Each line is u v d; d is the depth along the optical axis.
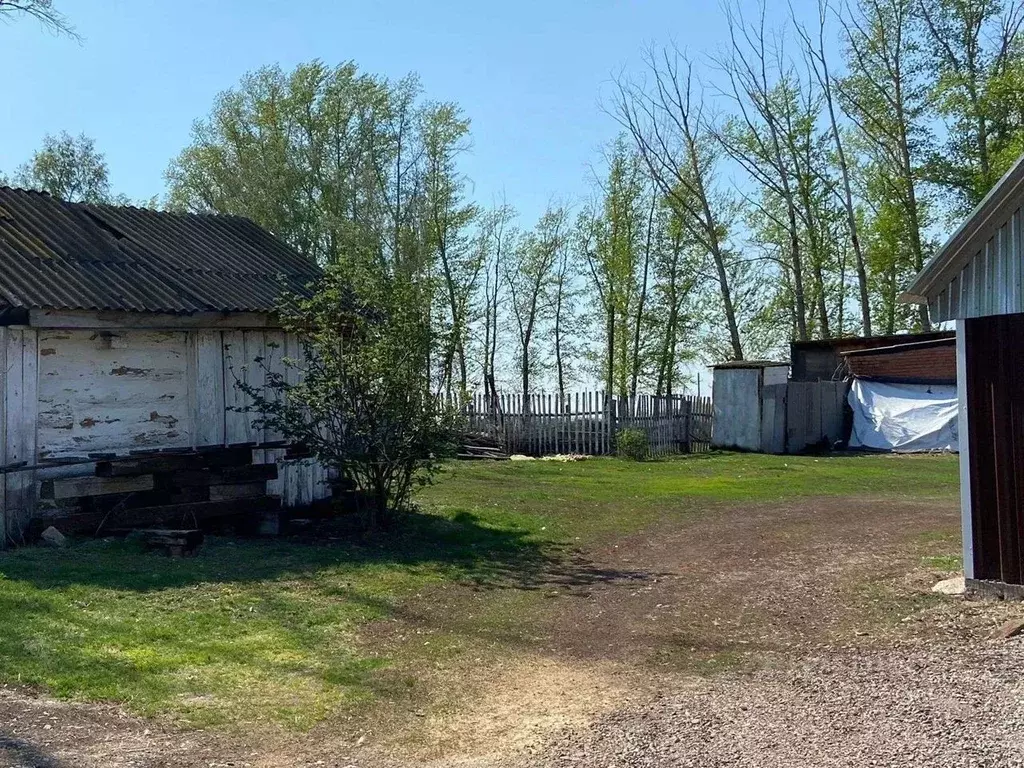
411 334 11.05
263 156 34.28
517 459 22.20
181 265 12.49
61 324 9.97
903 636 6.97
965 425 8.00
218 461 11.19
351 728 5.46
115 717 5.36
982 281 7.91
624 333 41.22
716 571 9.80
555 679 6.44
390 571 9.50
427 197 37.00
